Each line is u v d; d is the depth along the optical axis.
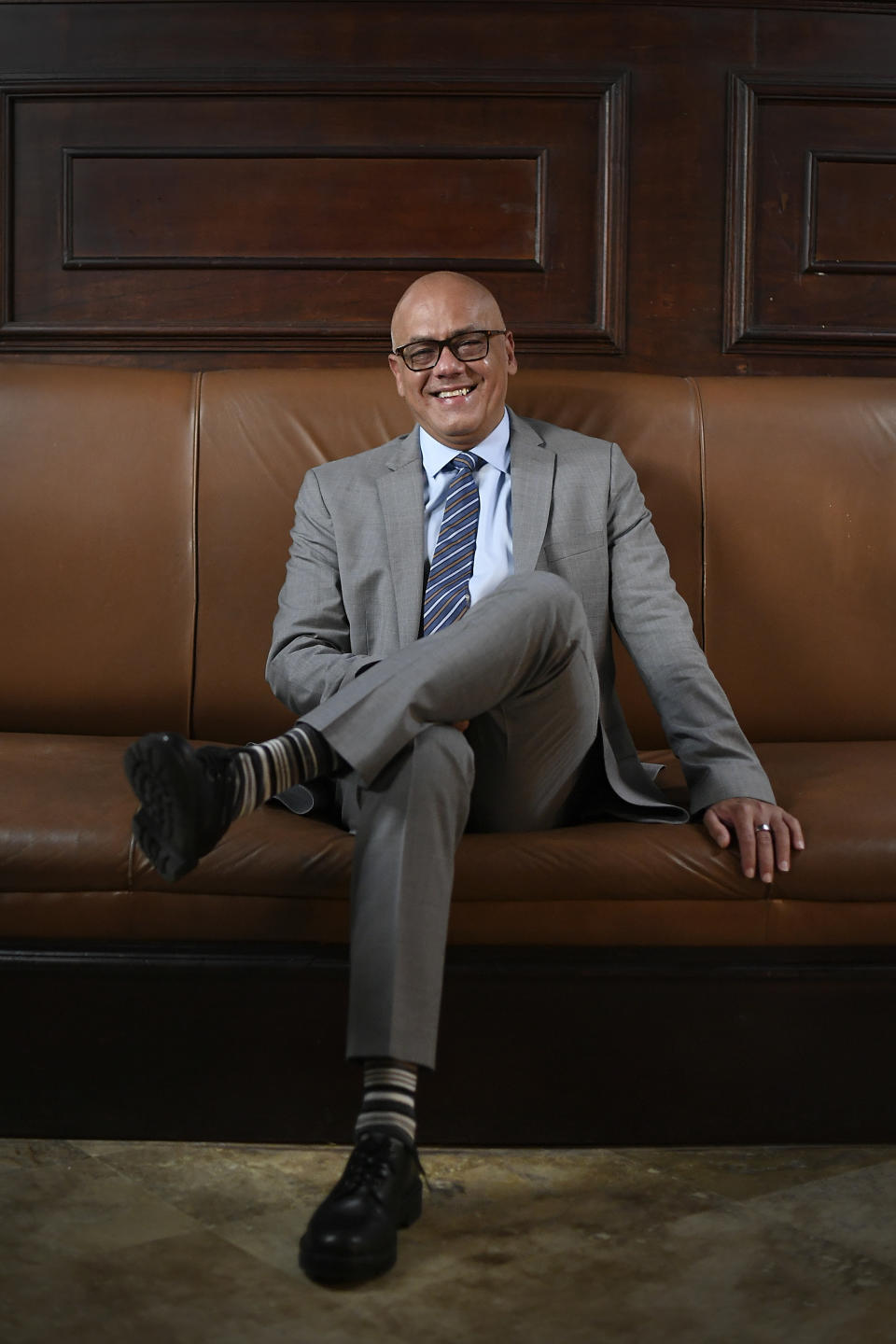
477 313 1.95
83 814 1.68
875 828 1.66
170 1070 1.66
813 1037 1.67
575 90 2.57
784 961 1.66
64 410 2.28
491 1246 1.39
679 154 2.60
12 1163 1.60
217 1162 1.61
